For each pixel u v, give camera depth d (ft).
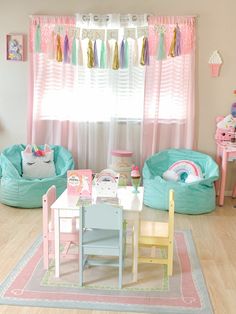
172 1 14.93
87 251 8.46
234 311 7.68
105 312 7.57
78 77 15.31
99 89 15.48
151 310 7.66
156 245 9.09
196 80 15.34
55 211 8.60
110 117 15.52
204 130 15.65
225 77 15.26
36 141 15.88
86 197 9.23
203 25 14.99
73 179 9.51
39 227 12.01
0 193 14.16
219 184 15.46
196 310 7.67
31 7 15.33
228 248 10.79
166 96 15.34
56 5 15.28
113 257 10.03
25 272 9.09
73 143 15.87
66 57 15.19
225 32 14.98
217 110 15.49
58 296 8.10
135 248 8.73
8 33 15.55
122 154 14.92
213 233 11.87
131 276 9.06
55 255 8.82
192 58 14.92
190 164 14.84
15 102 16.02
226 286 8.69
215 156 15.78
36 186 13.56
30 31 15.33
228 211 13.98
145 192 14.28
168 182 13.67
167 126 15.56
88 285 8.59
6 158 14.52
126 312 7.59
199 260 9.99
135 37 14.93
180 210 13.48
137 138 15.81
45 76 15.52
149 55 15.02
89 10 15.24
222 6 14.85
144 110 15.33
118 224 8.29
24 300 7.91
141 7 15.07
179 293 8.32
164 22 14.83
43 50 15.33
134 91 15.44
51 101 15.70
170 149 15.58
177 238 11.39
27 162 14.92
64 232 9.07
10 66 15.76
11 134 16.19
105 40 15.07
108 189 9.31
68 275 9.00
